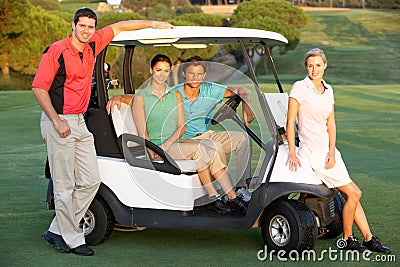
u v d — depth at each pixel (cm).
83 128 513
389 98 2422
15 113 1841
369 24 6122
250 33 507
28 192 772
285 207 485
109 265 480
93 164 516
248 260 488
